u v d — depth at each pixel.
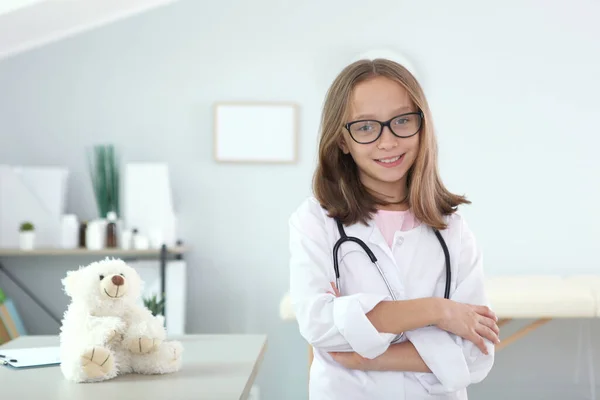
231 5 3.73
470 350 1.15
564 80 3.71
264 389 3.69
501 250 3.69
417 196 1.22
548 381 3.63
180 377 1.33
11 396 1.18
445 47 3.72
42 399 1.16
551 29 3.71
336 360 1.18
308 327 1.16
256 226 3.71
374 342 1.11
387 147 1.17
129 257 3.66
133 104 3.72
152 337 1.35
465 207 3.71
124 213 3.64
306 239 1.23
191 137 3.72
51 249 3.36
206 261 3.70
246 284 3.71
